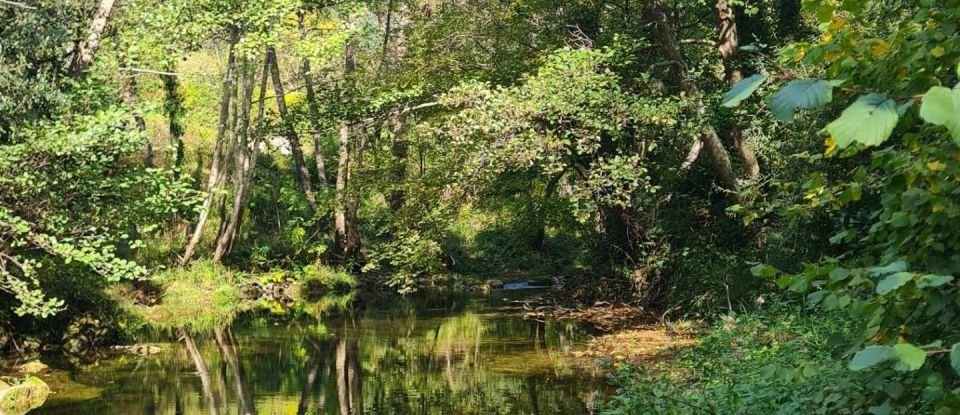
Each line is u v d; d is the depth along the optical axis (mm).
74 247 11070
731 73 13312
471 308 19016
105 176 11938
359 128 15203
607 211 16250
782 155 12023
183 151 24641
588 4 15266
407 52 16750
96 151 10898
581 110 12047
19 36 10953
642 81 13523
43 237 10594
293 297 21094
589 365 11773
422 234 14297
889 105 2113
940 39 3066
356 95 15227
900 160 3354
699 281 14172
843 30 3340
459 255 25250
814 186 3949
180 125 24562
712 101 13062
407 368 12438
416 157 17750
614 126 12352
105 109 11711
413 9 17828
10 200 10883
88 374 12188
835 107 7684
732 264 13688
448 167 14039
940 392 3055
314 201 23562
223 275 21016
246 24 14195
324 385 11500
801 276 3475
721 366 9086
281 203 25859
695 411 7059
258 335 15727
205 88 25812
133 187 12000
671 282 15164
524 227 17344
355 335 15594
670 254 15219
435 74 15477
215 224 23734
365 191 16953
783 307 11031
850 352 3502
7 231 10883
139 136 10930
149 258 20500
